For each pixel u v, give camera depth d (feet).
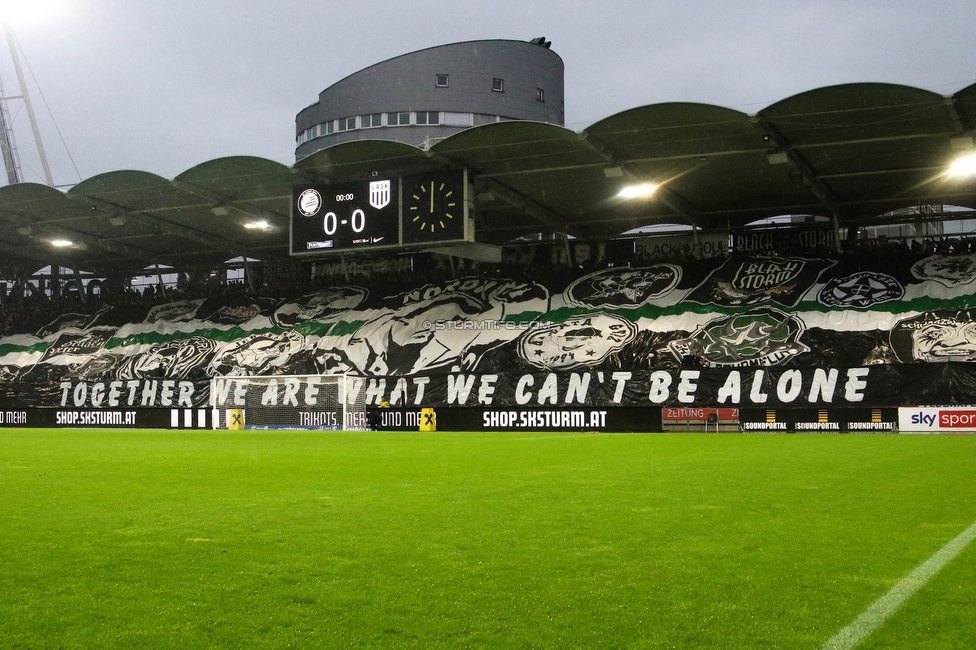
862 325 123.13
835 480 38.34
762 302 131.54
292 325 155.43
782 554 20.89
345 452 62.13
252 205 139.74
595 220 147.64
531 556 20.71
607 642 14.34
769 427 103.96
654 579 18.42
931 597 16.93
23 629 15.01
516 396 122.21
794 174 116.78
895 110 96.53
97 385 150.30
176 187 127.65
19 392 155.12
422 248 125.90
